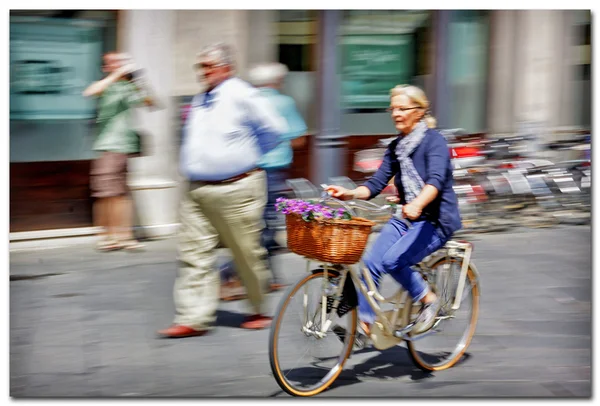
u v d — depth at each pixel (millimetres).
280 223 5918
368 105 8875
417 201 4004
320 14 8438
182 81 7512
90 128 7570
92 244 7371
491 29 9312
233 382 4395
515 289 6176
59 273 6465
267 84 6094
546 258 7094
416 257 4172
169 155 7555
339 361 4320
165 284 6207
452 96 9289
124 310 5590
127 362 4672
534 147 9289
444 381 4445
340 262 3920
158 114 7453
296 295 4137
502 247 7453
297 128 6094
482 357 4809
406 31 8953
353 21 8680
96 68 7566
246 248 4906
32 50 7352
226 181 4758
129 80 6941
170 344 4941
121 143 6988
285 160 5844
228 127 4707
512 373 4578
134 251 7137
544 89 9531
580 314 5621
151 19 7387
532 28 9367
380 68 8883
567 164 9070
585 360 4781
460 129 8867
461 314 4770
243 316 5430
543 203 8602
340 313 4195
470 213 8141
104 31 7520
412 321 4371
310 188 7219
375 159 8312
